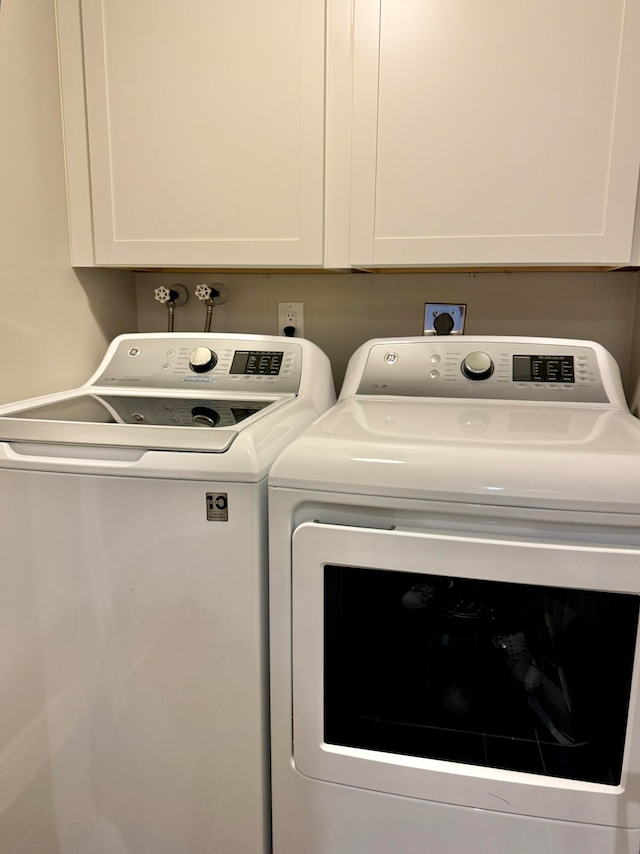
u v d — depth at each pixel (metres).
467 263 1.28
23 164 1.29
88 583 0.97
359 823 0.92
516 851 0.87
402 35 1.24
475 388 1.30
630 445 0.87
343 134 1.29
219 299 1.73
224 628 0.93
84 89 1.39
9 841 1.10
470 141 1.24
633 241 1.21
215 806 0.99
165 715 0.98
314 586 0.87
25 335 1.32
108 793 1.03
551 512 0.79
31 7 1.30
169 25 1.32
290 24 1.27
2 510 0.98
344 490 0.84
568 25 1.17
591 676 0.85
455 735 0.93
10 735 1.05
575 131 1.19
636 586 0.77
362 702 0.95
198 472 0.89
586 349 1.32
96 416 1.16
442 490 0.81
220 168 1.35
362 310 1.67
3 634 1.02
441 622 0.91
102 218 1.43
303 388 1.33
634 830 0.83
